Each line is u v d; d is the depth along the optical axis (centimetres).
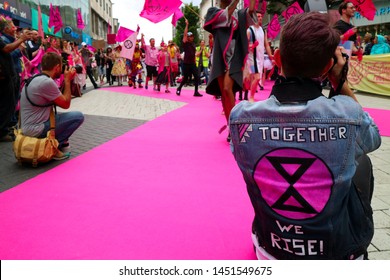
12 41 583
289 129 142
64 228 266
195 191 334
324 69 149
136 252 233
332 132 139
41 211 295
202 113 789
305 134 140
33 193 334
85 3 4528
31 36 546
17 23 1803
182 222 274
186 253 232
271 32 1216
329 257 152
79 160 439
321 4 358
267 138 147
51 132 422
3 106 547
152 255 230
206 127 632
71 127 450
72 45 1257
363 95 1070
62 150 464
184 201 312
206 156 446
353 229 160
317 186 142
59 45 905
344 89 158
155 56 1395
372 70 1048
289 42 143
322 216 144
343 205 151
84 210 297
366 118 146
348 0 546
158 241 247
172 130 611
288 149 143
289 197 146
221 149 477
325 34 140
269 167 148
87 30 4709
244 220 276
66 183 359
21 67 654
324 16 145
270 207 154
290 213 149
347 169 142
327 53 141
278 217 152
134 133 591
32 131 417
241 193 328
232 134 158
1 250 238
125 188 344
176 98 1122
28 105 416
